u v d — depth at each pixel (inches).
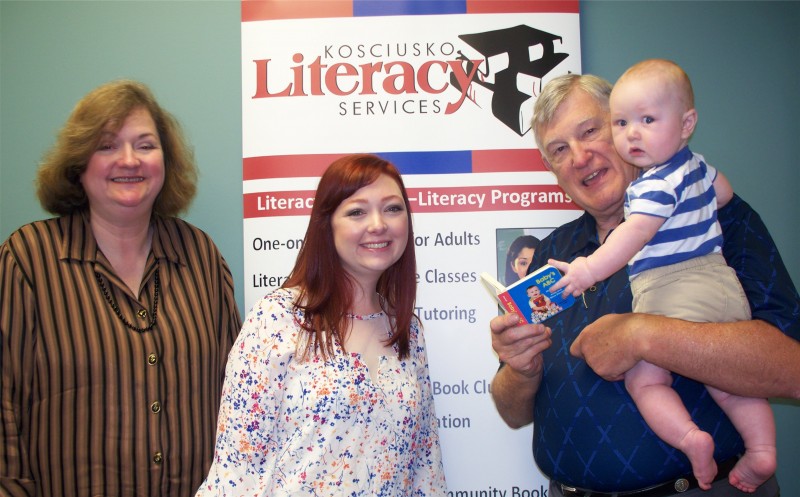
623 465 63.1
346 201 63.1
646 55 93.5
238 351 61.0
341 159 65.4
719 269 60.1
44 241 67.4
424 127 90.7
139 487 65.8
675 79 58.6
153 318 68.9
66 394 64.3
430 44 91.0
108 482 65.1
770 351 56.4
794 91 93.8
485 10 90.9
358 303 66.4
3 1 93.3
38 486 64.7
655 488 62.8
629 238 57.3
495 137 90.6
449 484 88.7
